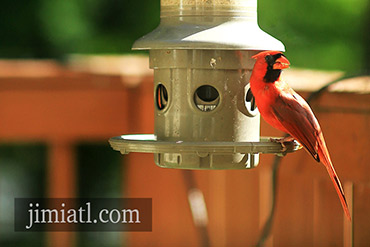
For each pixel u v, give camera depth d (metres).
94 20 17.11
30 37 17.00
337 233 8.04
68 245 10.14
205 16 6.60
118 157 13.25
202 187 9.29
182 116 6.81
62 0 17.03
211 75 6.73
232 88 6.76
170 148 6.12
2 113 9.66
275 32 17.34
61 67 10.12
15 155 13.82
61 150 9.79
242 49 6.39
